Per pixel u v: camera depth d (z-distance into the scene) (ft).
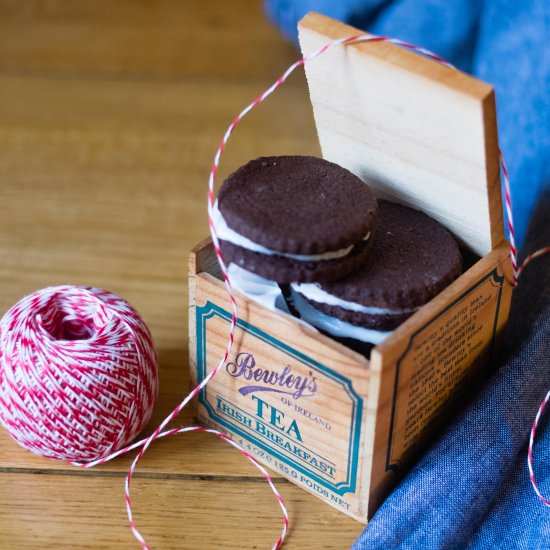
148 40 4.11
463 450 2.72
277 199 2.66
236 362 2.77
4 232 3.35
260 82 3.91
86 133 3.68
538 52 3.07
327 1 3.54
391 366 2.59
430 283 2.67
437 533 2.64
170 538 2.72
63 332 2.85
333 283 2.67
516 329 2.91
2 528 2.72
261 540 2.72
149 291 3.20
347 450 2.69
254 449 2.84
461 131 2.60
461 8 3.35
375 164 2.81
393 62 2.59
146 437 2.87
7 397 2.72
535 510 2.70
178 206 3.46
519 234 3.12
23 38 4.09
